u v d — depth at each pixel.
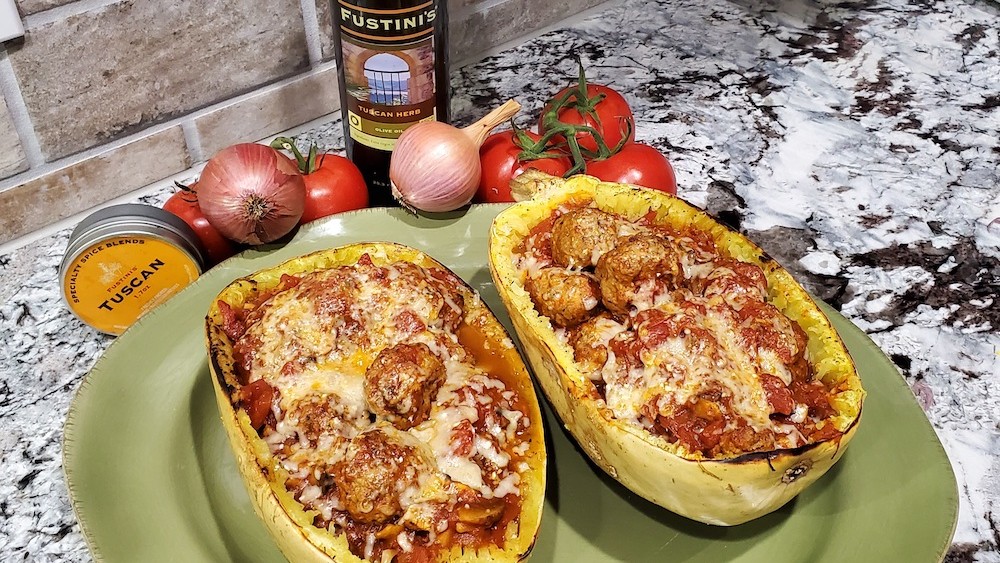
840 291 1.09
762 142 1.35
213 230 1.04
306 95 1.32
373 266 0.85
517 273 0.89
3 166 1.07
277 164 0.97
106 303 0.98
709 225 0.90
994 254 1.15
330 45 1.30
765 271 0.86
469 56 1.51
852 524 0.78
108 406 0.84
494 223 0.92
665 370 0.75
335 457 0.73
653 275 0.80
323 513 0.71
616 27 1.64
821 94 1.47
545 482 0.77
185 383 0.89
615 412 0.76
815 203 1.23
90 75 1.08
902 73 1.53
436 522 0.69
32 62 1.03
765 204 1.23
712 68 1.53
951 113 1.43
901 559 0.73
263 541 0.80
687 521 0.82
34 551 0.81
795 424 0.74
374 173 1.14
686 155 1.31
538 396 0.92
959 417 0.93
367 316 0.81
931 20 1.67
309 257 0.90
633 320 0.79
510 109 1.06
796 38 1.62
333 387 0.77
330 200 1.07
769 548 0.79
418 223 1.06
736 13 1.69
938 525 0.75
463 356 0.82
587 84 1.22
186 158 1.24
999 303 1.07
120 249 0.95
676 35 1.62
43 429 0.92
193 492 0.82
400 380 0.74
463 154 1.03
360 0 0.96
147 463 0.82
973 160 1.32
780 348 0.76
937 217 1.21
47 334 1.03
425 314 0.82
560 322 0.83
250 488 0.72
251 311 0.85
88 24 1.04
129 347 0.89
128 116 1.14
